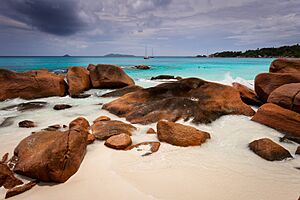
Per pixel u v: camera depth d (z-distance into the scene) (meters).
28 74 14.95
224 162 5.77
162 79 24.48
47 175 4.75
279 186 4.76
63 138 5.43
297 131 7.32
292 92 8.43
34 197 4.37
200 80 11.23
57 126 8.45
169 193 4.44
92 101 13.74
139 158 5.88
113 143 6.50
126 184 4.73
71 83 15.91
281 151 6.06
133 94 11.30
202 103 9.70
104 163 5.61
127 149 6.39
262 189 4.64
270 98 9.17
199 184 4.76
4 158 5.93
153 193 4.43
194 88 10.88
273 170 5.42
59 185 4.74
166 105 9.35
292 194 4.50
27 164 5.03
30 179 4.93
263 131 7.78
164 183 4.78
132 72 33.88
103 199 4.28
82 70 17.95
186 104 9.32
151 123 8.61
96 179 4.93
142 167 5.44
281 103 8.58
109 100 13.98
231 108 9.66
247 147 6.70
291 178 5.09
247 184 4.81
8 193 4.38
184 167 5.46
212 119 8.88
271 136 7.40
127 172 5.21
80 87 16.33
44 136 6.25
